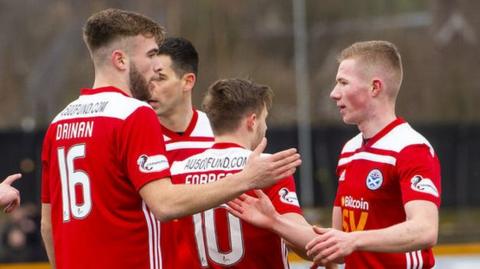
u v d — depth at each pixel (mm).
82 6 71000
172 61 16594
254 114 14188
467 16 72188
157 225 13164
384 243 12633
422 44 71438
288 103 72938
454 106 67812
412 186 13578
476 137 53688
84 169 13070
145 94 13438
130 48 13211
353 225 14594
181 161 14789
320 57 72562
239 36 72750
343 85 14555
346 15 73312
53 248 14164
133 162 12711
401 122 14375
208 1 71000
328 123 56469
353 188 14570
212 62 70562
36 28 70188
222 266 14156
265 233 14000
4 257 32344
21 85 66312
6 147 46781
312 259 13633
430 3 72750
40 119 61938
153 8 70500
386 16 73188
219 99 14141
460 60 70375
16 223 35188
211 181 13867
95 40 13266
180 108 16750
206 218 14156
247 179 12297
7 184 14109
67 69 66750
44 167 13938
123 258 12938
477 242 31141
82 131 13141
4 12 70500
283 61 74438
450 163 53688
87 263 12984
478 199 53125
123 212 12961
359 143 14812
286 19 75688
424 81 68812
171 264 14086
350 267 14688
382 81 14391
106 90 13172
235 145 14094
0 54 68312
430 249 14641
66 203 13305
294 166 12375
